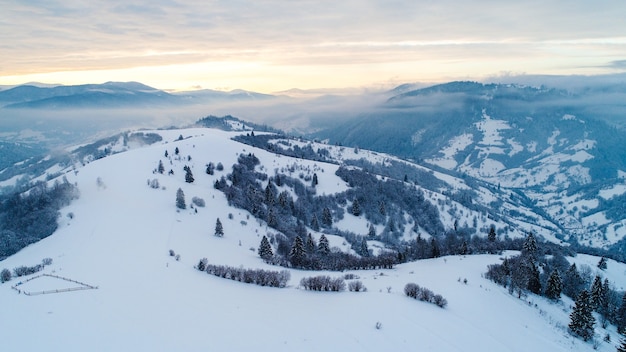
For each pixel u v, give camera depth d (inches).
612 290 5246.1
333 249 6471.5
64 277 3341.5
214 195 7805.1
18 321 2469.2
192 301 2989.7
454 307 3467.0
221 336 2458.2
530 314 3853.3
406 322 2908.5
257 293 3410.4
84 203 6353.3
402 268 5147.6
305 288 3644.2
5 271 3535.9
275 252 6043.3
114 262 3878.0
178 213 6471.5
